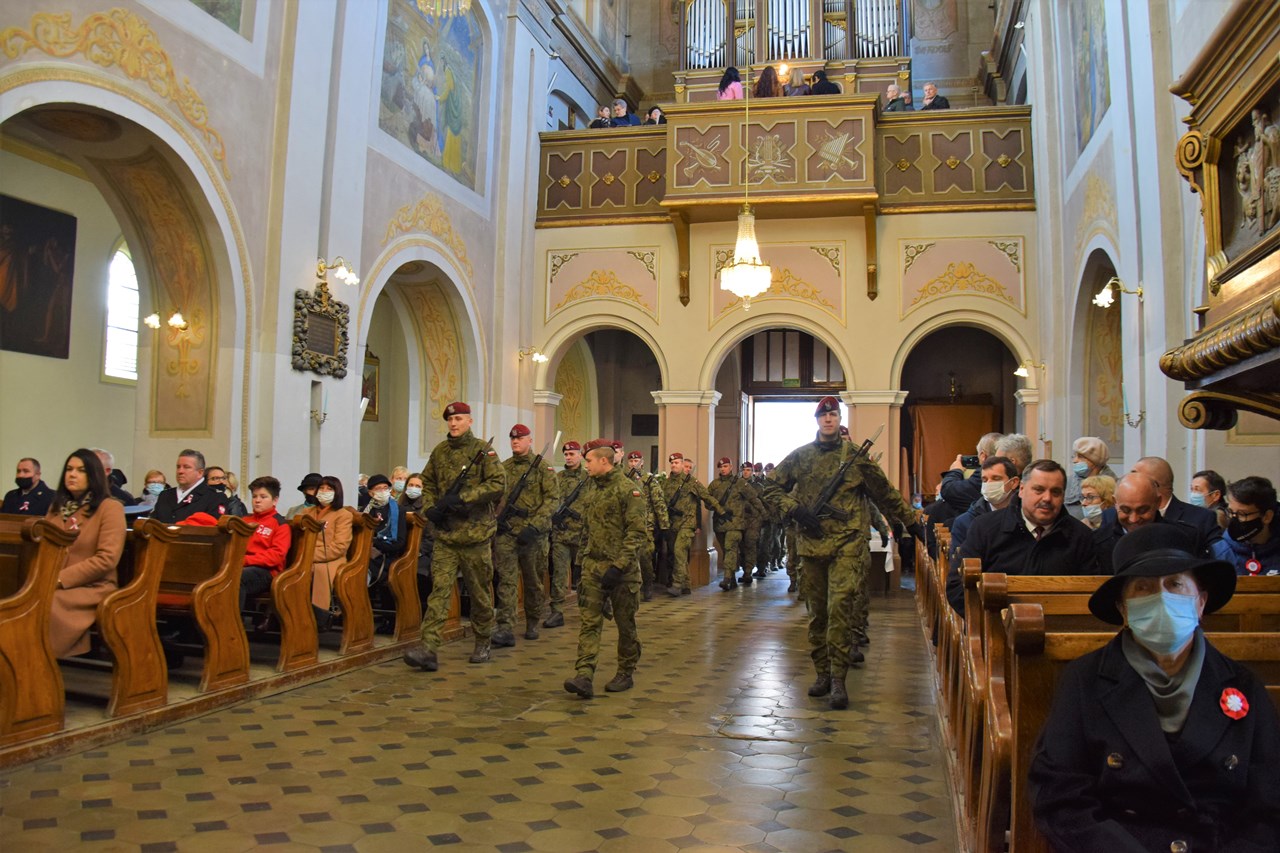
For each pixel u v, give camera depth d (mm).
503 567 7941
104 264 12469
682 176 14195
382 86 11492
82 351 12109
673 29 19797
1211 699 2014
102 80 7535
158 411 9320
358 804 3893
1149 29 7945
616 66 18906
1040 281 13594
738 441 18594
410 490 9062
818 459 6145
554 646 7867
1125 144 8820
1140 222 8484
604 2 18719
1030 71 13992
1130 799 1985
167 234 9070
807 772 4430
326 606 6762
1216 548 4633
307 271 10000
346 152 10602
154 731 4941
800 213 14406
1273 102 3832
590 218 15164
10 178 11109
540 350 15242
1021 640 2414
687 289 14742
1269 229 3830
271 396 9438
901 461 16312
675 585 12125
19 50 6844
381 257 11406
